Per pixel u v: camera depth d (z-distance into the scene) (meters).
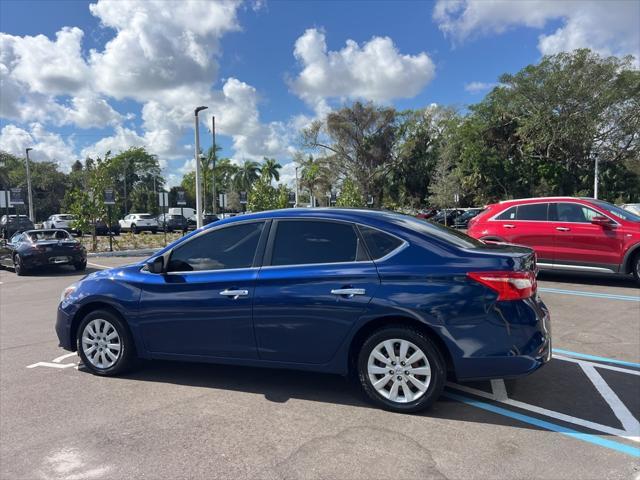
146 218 43.69
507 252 3.94
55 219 38.81
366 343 3.94
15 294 10.96
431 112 55.62
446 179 45.84
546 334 3.83
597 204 9.84
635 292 9.09
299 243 4.26
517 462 3.16
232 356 4.36
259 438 3.54
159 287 4.60
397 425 3.71
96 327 4.94
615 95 40.03
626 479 2.95
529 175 43.94
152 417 3.93
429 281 3.78
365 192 54.56
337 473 3.05
